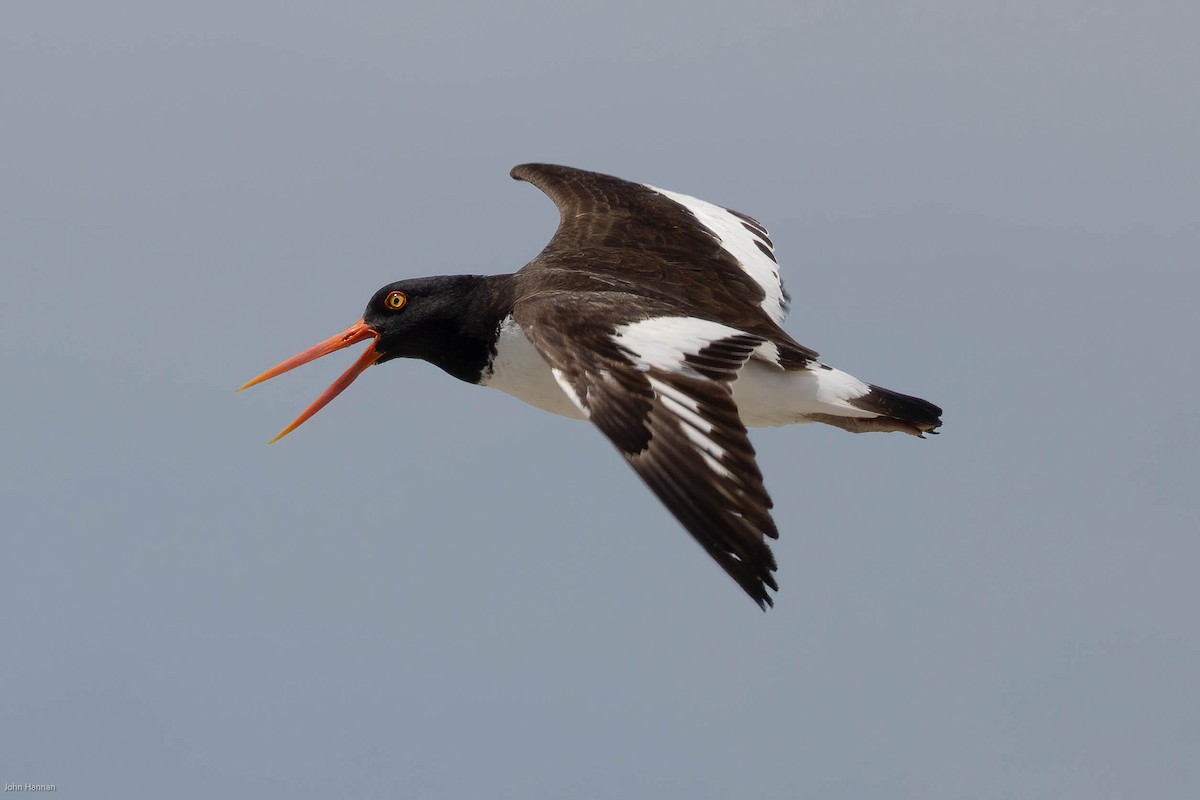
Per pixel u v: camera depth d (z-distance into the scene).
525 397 14.76
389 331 15.02
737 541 10.12
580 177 16.38
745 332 11.51
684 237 14.98
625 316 11.65
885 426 13.70
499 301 14.44
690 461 10.55
